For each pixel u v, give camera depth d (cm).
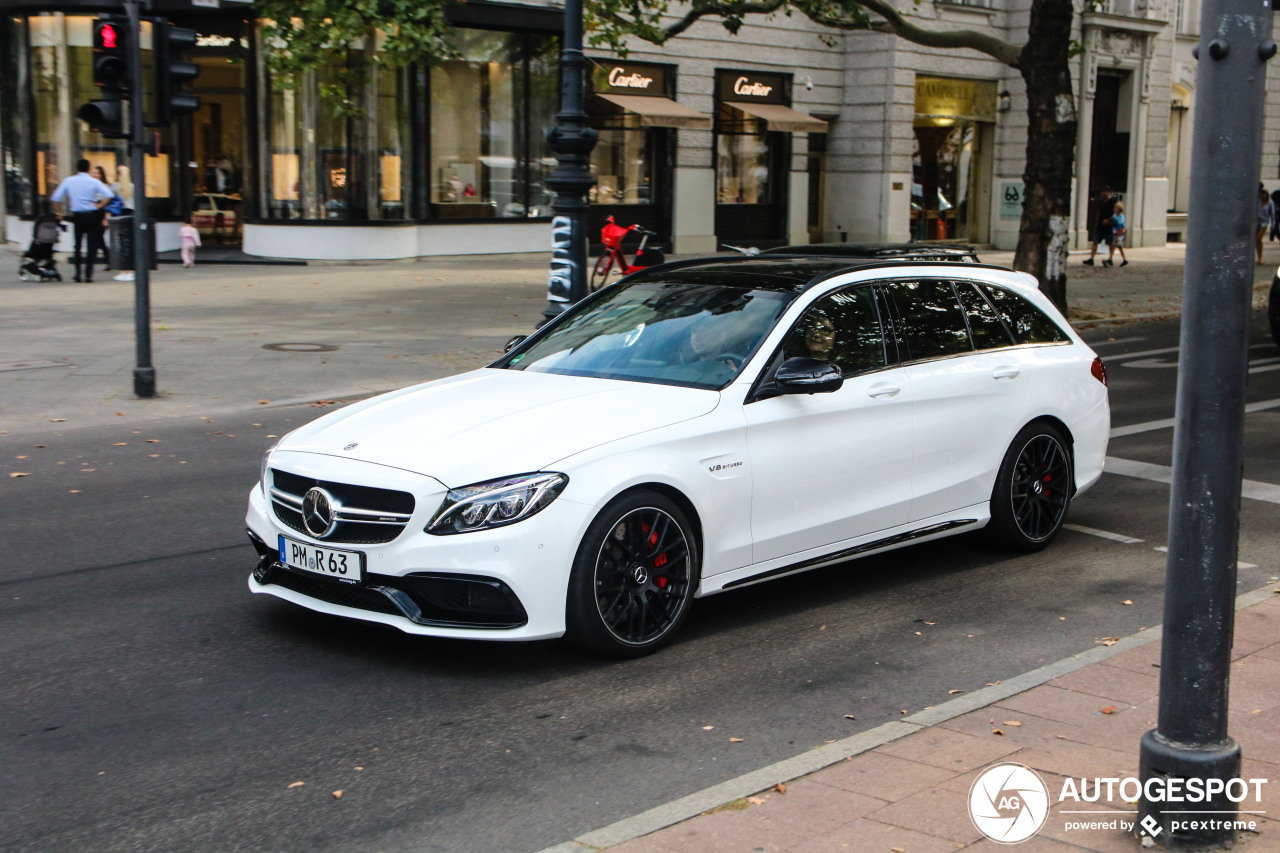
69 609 620
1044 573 705
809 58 3334
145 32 2600
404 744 468
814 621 618
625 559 550
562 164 1427
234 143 2697
